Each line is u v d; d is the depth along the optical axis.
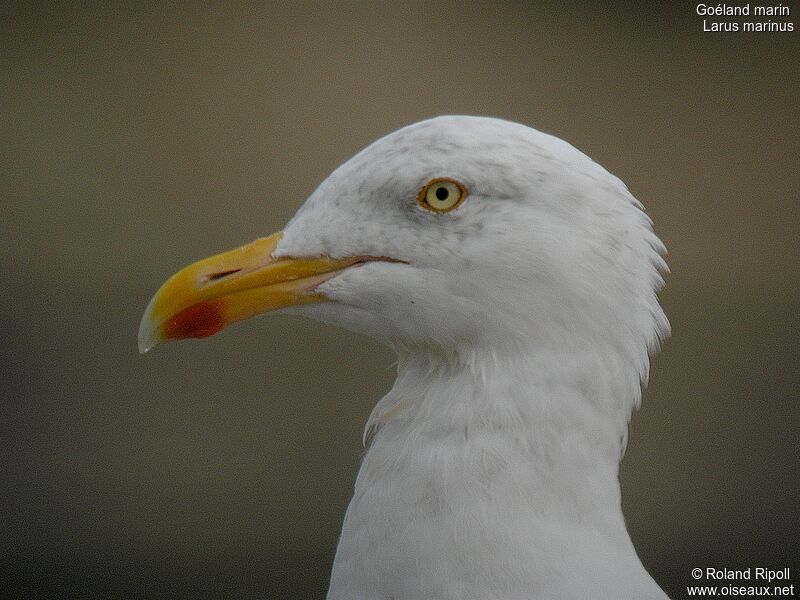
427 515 3.82
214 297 3.85
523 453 3.82
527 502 3.82
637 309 3.83
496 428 3.82
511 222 3.83
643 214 3.85
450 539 3.81
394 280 3.84
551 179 3.83
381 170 3.84
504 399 3.82
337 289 3.84
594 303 3.83
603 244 3.83
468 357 3.84
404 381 3.85
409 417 3.84
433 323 3.84
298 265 3.85
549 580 3.81
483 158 3.83
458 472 3.82
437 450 3.83
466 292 3.83
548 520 3.82
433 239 3.83
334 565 3.84
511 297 3.83
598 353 3.83
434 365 3.85
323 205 3.85
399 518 3.82
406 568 3.82
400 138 3.84
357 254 3.84
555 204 3.83
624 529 3.83
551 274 3.82
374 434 3.86
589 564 3.81
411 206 3.83
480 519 3.81
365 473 3.84
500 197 3.83
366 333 3.86
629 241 3.83
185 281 3.86
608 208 3.83
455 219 3.83
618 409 3.83
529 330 3.83
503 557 3.81
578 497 3.82
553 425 3.82
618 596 3.81
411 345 3.85
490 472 3.82
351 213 3.84
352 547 3.83
